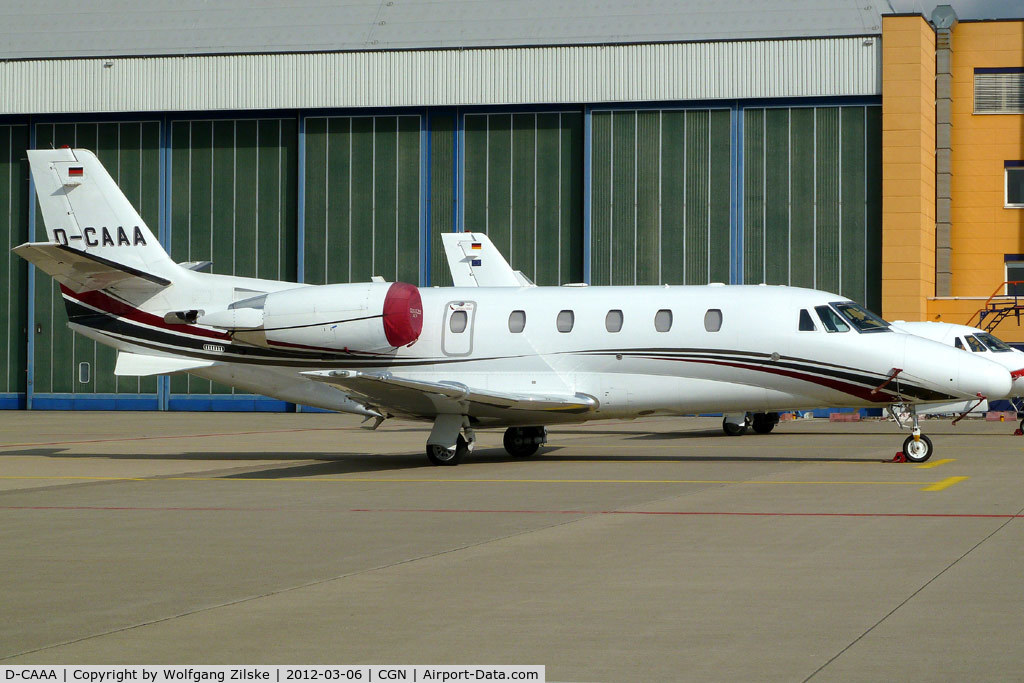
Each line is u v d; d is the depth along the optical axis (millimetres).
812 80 120062
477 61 125875
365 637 21000
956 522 34656
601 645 20219
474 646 20266
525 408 55781
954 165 127750
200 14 138375
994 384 53531
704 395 56938
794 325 55688
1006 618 21906
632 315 57656
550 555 29578
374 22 133875
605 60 123812
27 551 31078
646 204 124000
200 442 78625
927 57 120875
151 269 63031
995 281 126750
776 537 32094
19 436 85438
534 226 126500
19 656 19969
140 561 29359
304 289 60688
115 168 132375
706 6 128250
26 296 133000
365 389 53219
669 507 39156
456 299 60250
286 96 128500
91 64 131250
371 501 42094
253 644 20578
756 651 19656
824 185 120688
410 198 128125
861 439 78062
